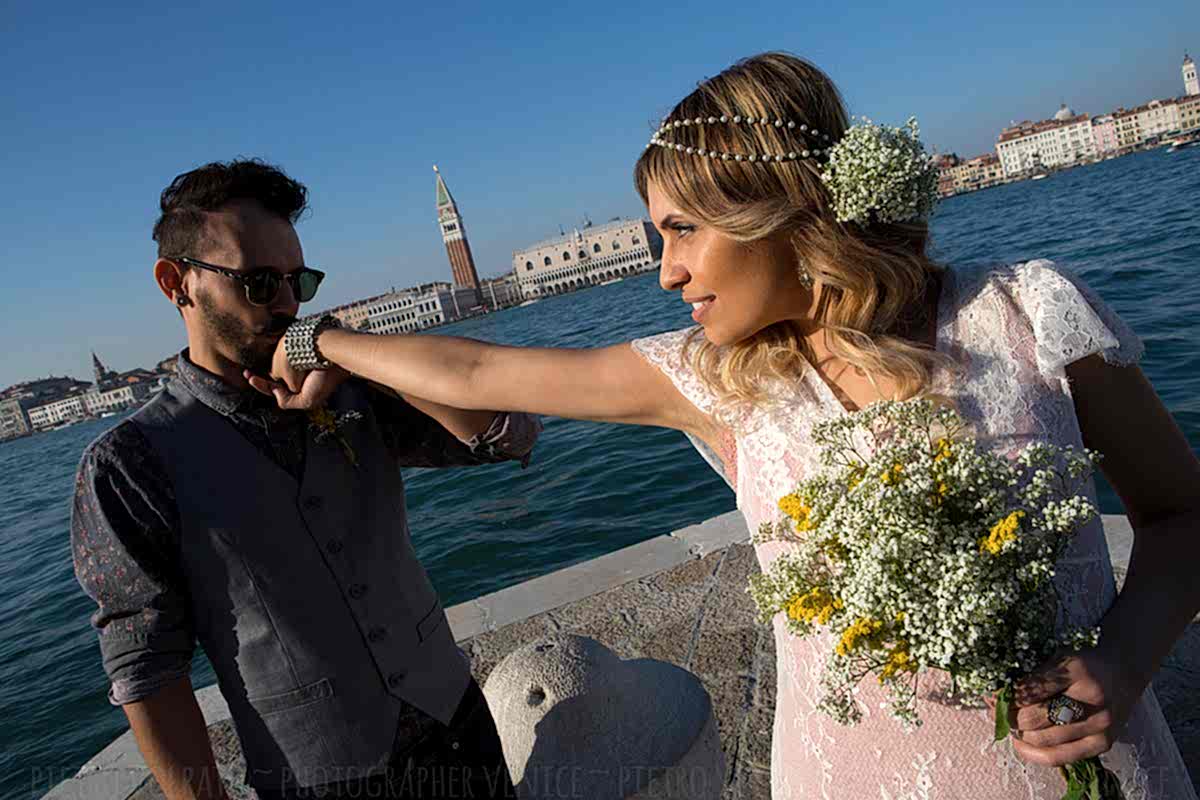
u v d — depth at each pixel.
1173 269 13.83
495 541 9.03
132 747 3.60
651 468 10.33
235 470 1.60
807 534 1.13
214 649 1.63
